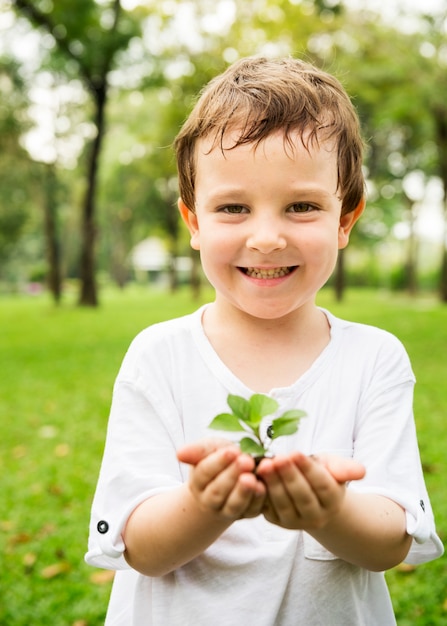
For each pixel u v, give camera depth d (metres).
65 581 3.33
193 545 1.21
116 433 1.47
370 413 1.48
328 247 1.42
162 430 1.46
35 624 2.95
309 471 1.06
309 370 1.50
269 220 1.37
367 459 1.42
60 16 19.23
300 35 13.95
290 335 1.54
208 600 1.37
